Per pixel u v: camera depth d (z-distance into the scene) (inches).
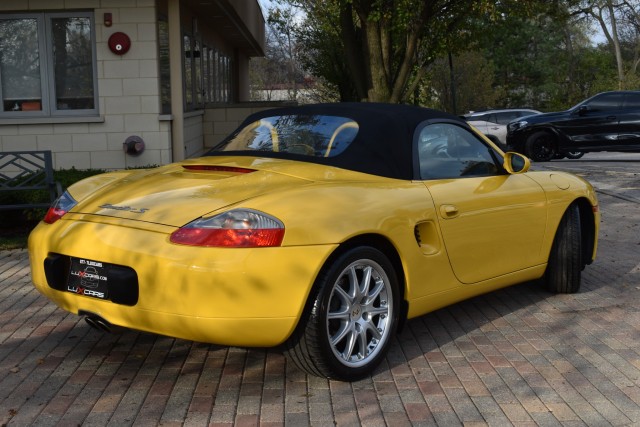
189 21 592.7
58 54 450.9
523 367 169.2
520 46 2199.8
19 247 298.4
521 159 205.2
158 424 137.9
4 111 454.9
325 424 138.3
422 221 169.3
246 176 164.1
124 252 144.6
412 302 170.6
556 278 229.3
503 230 197.0
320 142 180.1
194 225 142.4
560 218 221.6
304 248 142.9
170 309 140.3
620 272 264.5
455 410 145.3
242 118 621.3
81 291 153.9
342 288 155.2
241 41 870.4
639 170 633.6
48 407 145.5
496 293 235.0
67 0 442.0
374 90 535.2
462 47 561.9
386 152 176.1
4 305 217.2
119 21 443.8
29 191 324.5
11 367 167.5
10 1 440.5
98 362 171.2
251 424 138.0
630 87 1840.6
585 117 736.3
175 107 466.9
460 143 197.6
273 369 167.0
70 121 447.8
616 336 191.8
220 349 180.4
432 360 173.5
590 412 144.9
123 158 454.6
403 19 486.3
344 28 558.6
